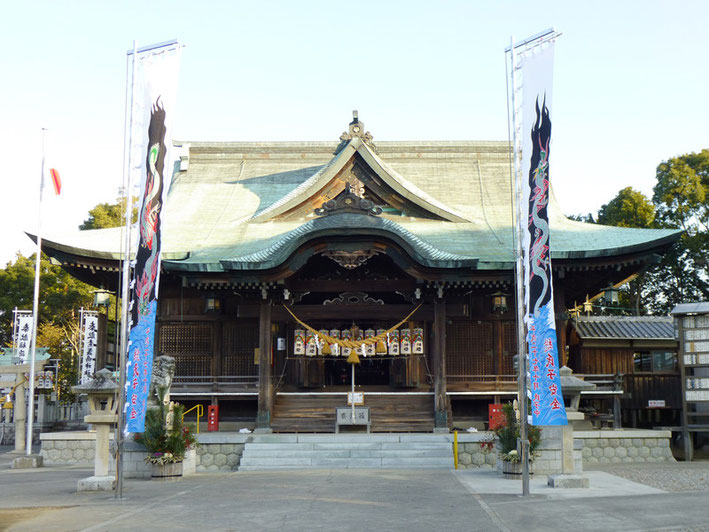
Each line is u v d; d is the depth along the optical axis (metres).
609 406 34.28
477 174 44.16
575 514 14.00
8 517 14.92
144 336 18.94
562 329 33.81
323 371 34.78
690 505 14.63
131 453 22.67
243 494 18.00
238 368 35.22
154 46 19.95
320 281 33.94
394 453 26.20
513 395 33.81
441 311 32.78
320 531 12.77
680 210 57.41
